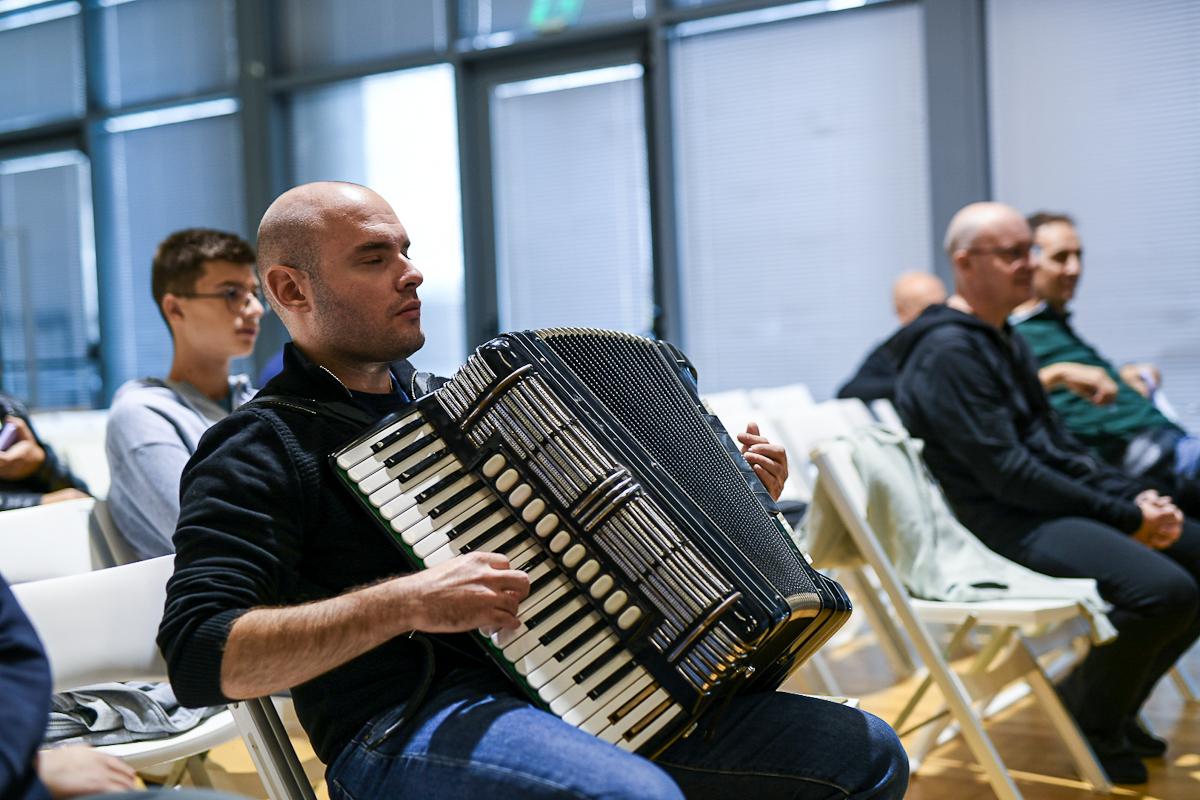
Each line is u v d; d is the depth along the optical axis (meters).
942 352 2.87
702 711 1.36
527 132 6.29
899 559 2.55
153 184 7.20
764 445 1.71
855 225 5.61
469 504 1.39
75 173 7.43
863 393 4.38
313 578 1.48
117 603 1.68
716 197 5.91
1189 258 4.98
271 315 6.44
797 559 1.51
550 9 6.14
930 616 2.49
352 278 1.53
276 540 1.41
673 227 5.95
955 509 2.90
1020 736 2.89
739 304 5.90
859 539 2.41
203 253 2.44
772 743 1.48
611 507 1.36
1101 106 5.11
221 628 1.30
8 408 2.85
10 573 1.96
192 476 1.43
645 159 6.00
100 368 7.36
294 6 6.76
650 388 1.49
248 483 1.41
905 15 5.44
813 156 5.68
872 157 5.55
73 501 2.12
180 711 1.89
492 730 1.33
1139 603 2.56
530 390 1.41
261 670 1.29
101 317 7.32
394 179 6.57
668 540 1.36
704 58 5.89
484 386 1.41
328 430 1.50
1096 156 5.13
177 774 2.31
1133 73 5.04
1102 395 3.26
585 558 1.37
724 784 1.48
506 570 1.32
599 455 1.39
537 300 6.33
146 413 2.27
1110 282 5.14
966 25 5.23
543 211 6.28
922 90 5.43
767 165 5.79
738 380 5.93
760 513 1.50
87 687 1.75
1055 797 2.49
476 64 6.35
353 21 6.62
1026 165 5.27
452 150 6.41
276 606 1.35
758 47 5.76
